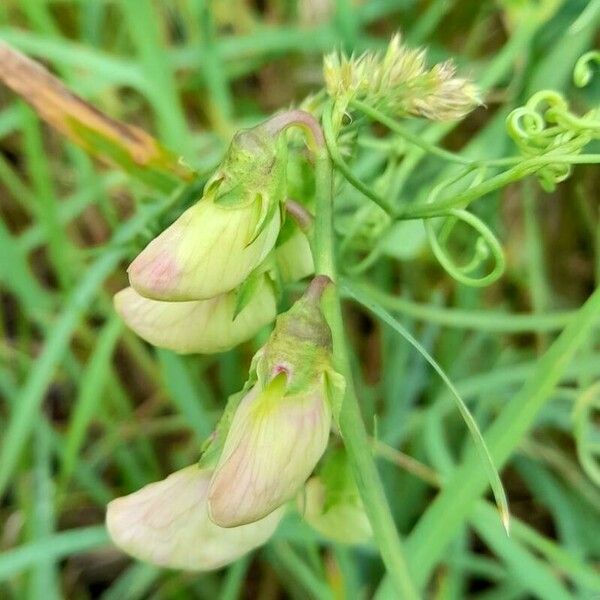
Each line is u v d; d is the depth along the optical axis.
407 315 0.23
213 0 0.28
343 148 0.13
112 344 0.21
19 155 0.28
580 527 0.22
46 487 0.22
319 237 0.10
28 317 0.26
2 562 0.19
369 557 0.22
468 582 0.24
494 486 0.11
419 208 0.12
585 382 0.20
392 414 0.23
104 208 0.24
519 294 0.25
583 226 0.25
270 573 0.24
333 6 0.28
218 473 0.09
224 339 0.11
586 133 0.12
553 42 0.22
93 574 0.25
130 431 0.24
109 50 0.29
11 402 0.23
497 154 0.21
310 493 0.12
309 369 0.10
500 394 0.23
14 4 0.27
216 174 0.10
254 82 0.29
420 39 0.25
